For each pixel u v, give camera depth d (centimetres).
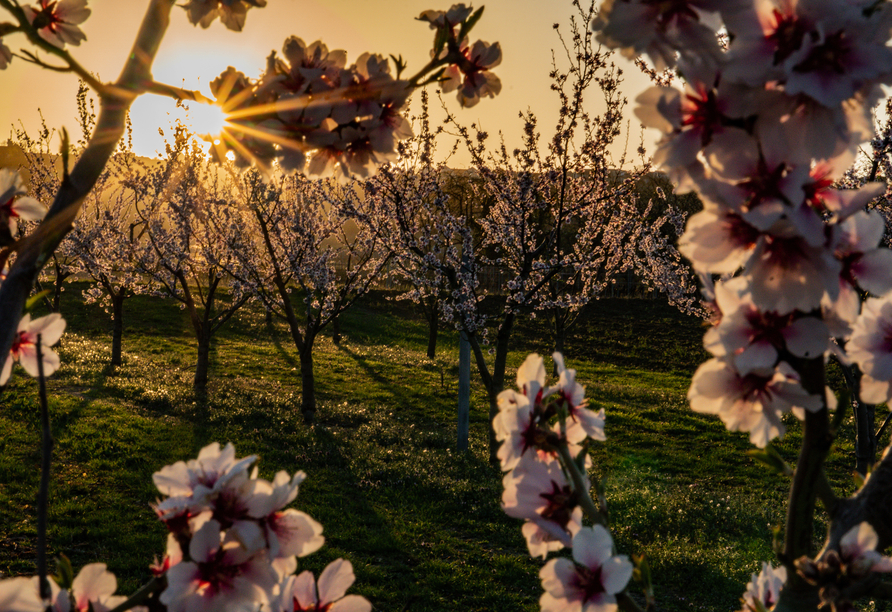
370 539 730
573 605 99
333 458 1039
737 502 966
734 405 88
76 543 650
